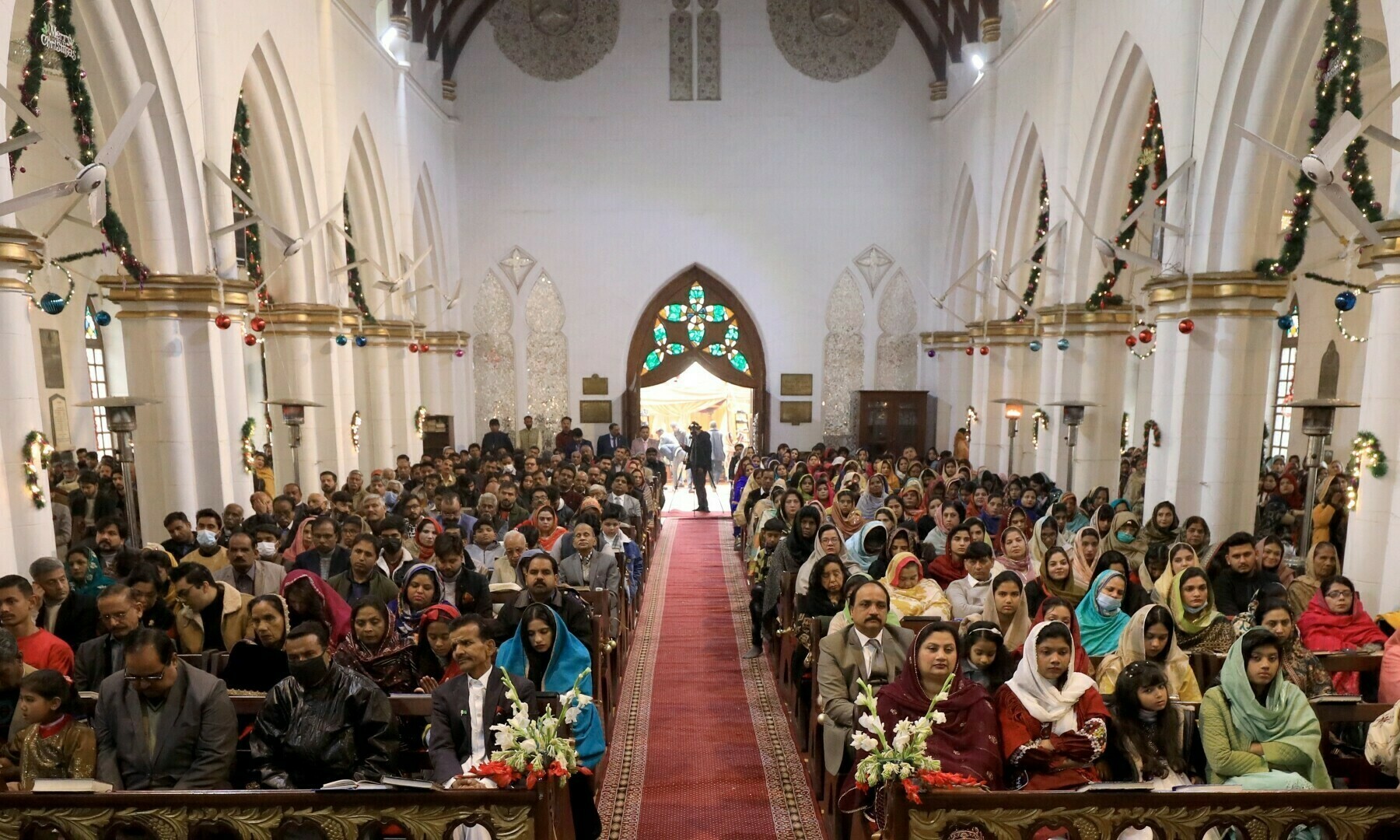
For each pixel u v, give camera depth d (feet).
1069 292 40.88
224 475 31.60
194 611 17.63
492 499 29.45
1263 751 13.10
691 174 65.46
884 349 66.90
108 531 23.18
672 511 58.49
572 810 14.51
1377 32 34.63
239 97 32.63
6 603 15.10
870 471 43.45
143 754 12.23
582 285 65.98
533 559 17.57
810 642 17.65
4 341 20.95
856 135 65.36
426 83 58.34
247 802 10.21
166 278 29.53
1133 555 25.13
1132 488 42.70
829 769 14.99
